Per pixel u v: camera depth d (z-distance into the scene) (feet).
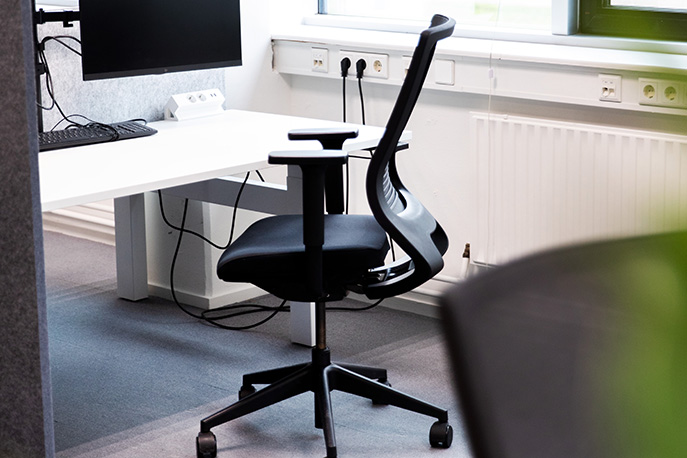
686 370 0.66
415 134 9.96
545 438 0.77
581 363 0.76
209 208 10.15
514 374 0.79
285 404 8.02
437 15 7.03
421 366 8.83
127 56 8.36
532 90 8.86
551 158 8.76
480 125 9.22
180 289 10.59
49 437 4.79
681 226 0.67
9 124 4.39
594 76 8.39
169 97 9.51
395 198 7.11
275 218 7.62
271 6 10.77
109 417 7.79
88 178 6.72
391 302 10.46
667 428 0.67
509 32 9.68
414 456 7.09
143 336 9.65
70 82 8.76
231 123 9.08
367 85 10.25
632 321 0.73
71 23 8.38
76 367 8.85
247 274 6.59
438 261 6.65
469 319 0.80
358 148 8.08
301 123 9.07
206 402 8.09
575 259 0.79
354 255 6.54
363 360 8.98
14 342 4.74
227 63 9.11
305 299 6.76
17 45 4.24
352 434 7.47
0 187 4.52
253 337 9.64
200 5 8.79
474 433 0.78
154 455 7.14
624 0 9.00
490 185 9.27
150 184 6.64
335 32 10.71
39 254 4.52
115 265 12.03
